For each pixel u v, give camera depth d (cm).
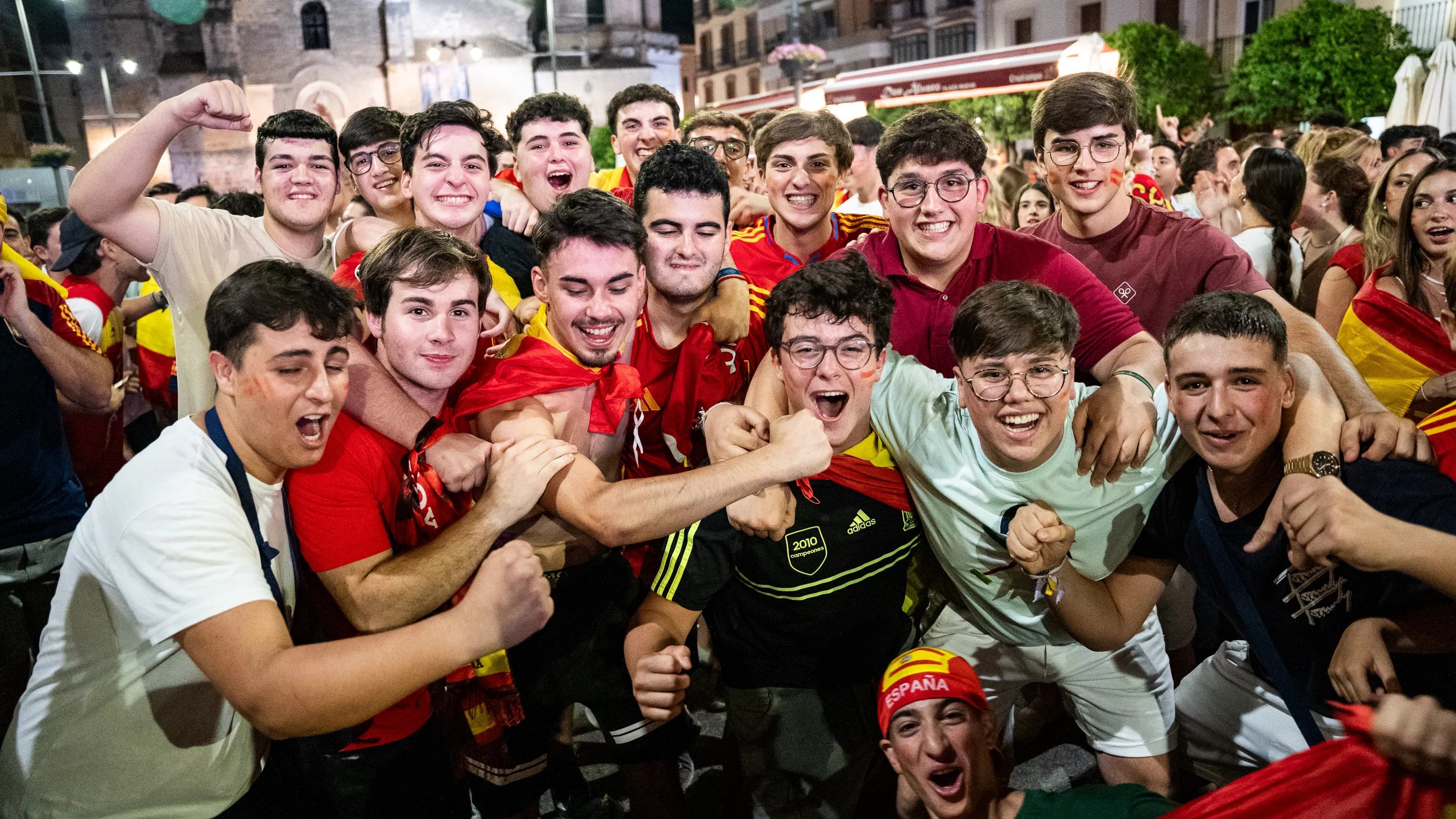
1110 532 220
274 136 291
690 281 245
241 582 162
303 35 3319
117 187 260
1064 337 201
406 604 180
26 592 288
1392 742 130
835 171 318
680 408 254
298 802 203
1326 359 232
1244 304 187
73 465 358
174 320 290
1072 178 280
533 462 186
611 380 224
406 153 303
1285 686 206
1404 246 267
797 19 1191
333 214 505
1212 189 537
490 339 232
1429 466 186
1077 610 219
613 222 212
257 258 300
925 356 268
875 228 352
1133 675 240
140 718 175
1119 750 247
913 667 207
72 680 174
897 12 3725
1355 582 189
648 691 209
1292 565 185
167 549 160
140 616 162
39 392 284
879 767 248
